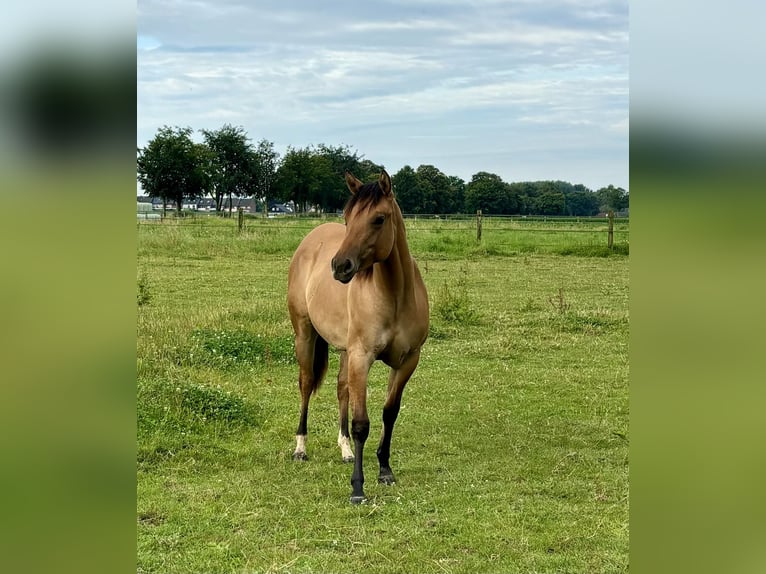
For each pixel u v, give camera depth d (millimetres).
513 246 21172
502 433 5988
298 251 5934
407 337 4855
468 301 10875
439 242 21531
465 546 3920
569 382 7609
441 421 6320
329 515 4332
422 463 5277
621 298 12820
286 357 8289
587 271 16766
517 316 10961
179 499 4539
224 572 3637
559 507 4426
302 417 5531
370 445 5727
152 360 7375
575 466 5180
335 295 5145
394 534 4078
